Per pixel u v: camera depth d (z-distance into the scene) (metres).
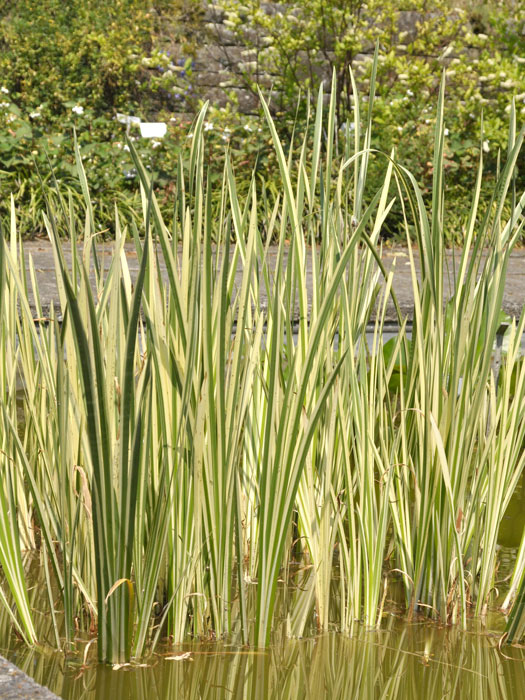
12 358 1.72
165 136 6.91
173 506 1.43
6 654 1.39
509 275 4.74
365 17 7.79
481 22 8.49
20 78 7.95
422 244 1.53
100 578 1.33
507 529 2.15
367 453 1.54
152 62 7.90
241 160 6.96
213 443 1.40
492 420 1.64
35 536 2.00
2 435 1.57
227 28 8.30
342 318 1.55
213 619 1.51
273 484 1.39
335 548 1.95
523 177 7.54
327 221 1.62
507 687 1.35
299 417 1.38
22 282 1.75
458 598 1.61
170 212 6.38
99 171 6.54
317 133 1.75
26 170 6.43
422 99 7.76
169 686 1.30
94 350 1.24
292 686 1.32
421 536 1.59
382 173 6.79
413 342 1.65
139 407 1.27
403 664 1.42
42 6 8.10
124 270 1.58
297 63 7.90
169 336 1.42
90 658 1.38
